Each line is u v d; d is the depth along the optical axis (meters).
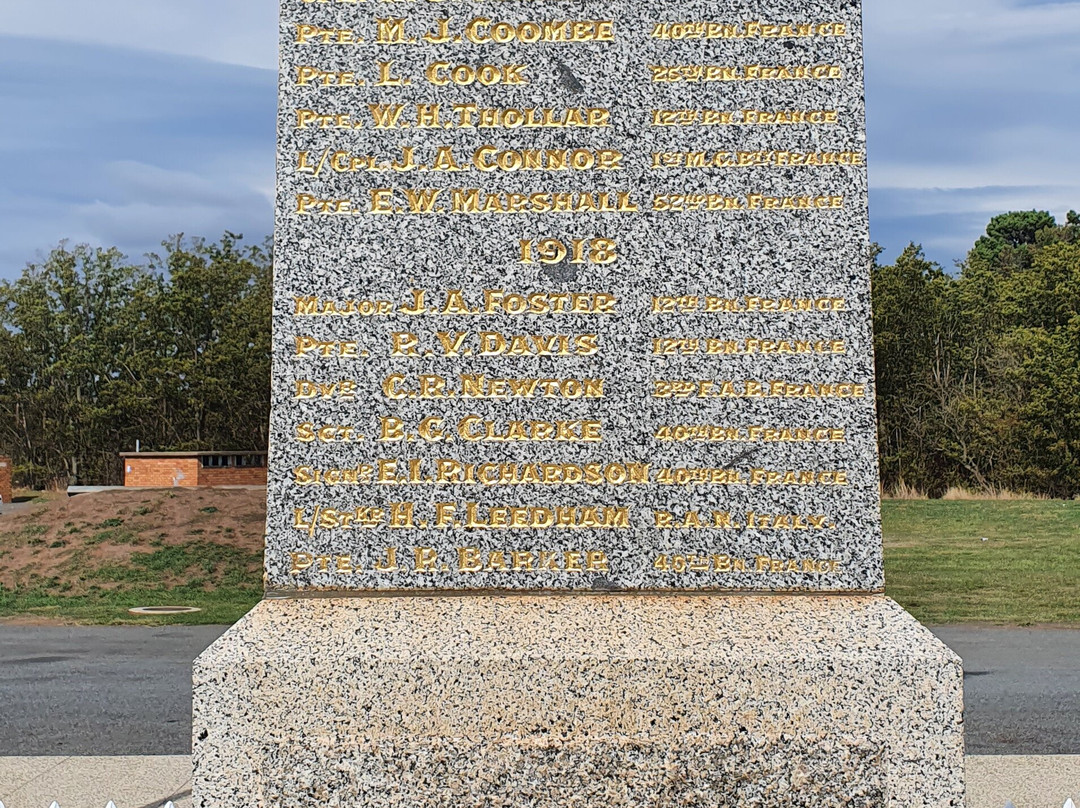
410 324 3.60
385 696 3.23
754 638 3.30
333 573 3.55
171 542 18.59
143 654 11.27
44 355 46.59
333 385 3.59
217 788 3.22
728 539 3.55
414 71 3.66
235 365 41.47
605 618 3.41
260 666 3.23
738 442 3.57
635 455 3.57
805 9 3.65
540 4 3.67
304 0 3.66
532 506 3.56
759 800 3.20
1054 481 28.84
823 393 3.58
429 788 3.21
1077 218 53.72
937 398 30.36
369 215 3.62
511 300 3.61
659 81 3.65
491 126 3.64
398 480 3.57
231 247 45.19
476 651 3.25
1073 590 14.70
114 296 47.69
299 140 3.64
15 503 33.16
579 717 3.22
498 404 3.58
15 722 8.02
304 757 3.22
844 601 3.50
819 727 3.21
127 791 4.85
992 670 9.85
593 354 3.59
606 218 3.62
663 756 3.20
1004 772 5.04
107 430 44.69
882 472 30.23
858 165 3.62
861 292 3.59
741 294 3.60
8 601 15.51
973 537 19.95
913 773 3.20
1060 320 30.52
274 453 3.57
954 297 31.53
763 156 3.63
